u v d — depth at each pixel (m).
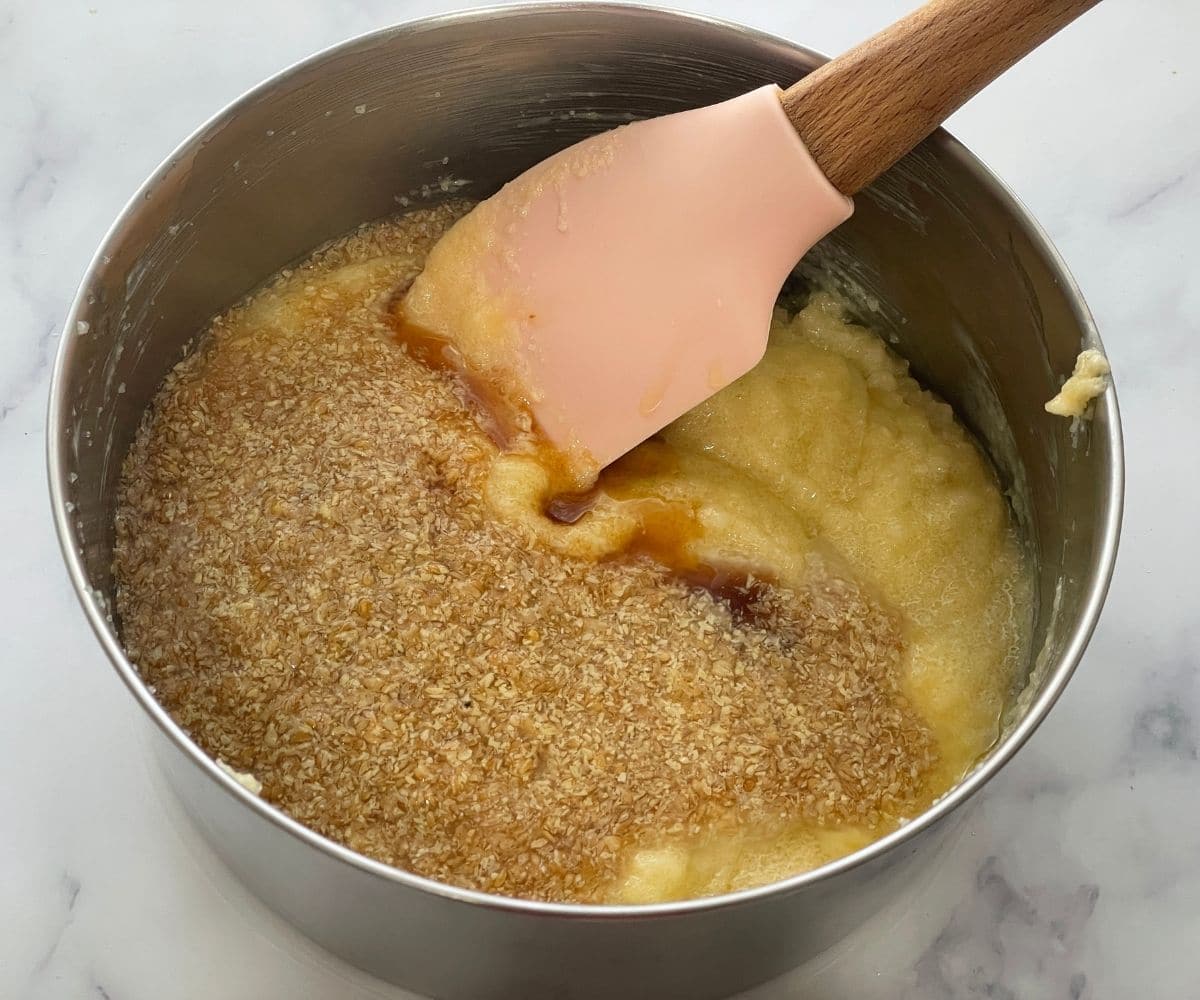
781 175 0.26
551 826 0.24
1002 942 0.26
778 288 0.28
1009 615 0.29
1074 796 0.28
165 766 0.25
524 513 0.28
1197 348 0.33
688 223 0.28
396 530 0.27
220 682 0.26
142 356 0.28
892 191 0.29
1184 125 0.36
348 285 0.32
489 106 0.31
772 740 0.26
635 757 0.25
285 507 0.27
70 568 0.22
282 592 0.26
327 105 0.29
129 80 0.35
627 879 0.24
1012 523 0.31
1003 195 0.27
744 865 0.25
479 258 0.30
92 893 0.25
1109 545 0.23
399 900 0.20
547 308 0.29
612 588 0.28
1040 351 0.28
